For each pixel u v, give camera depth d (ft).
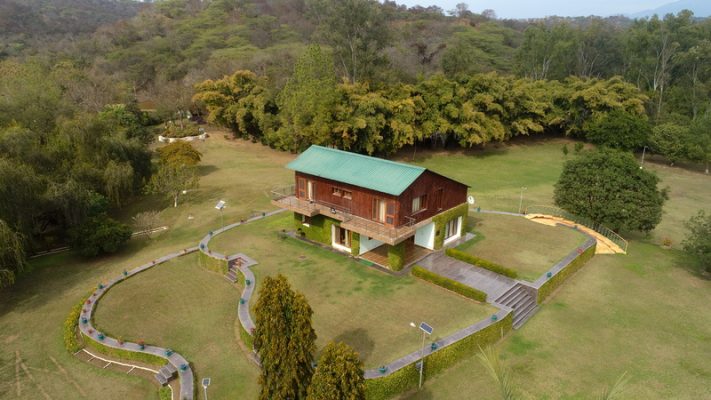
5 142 122.01
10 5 583.58
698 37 315.99
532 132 287.48
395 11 570.46
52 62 357.82
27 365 79.00
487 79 233.96
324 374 50.67
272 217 142.10
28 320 93.04
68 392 72.23
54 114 160.04
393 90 229.25
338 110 203.51
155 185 153.07
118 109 241.35
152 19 562.66
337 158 118.32
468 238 125.59
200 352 79.56
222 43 449.89
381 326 82.02
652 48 306.55
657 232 144.25
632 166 126.82
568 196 132.87
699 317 91.91
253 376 73.46
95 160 145.07
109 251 122.52
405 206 104.17
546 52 324.19
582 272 112.16
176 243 128.98
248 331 80.38
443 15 606.14
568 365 76.59
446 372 74.84
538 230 132.57
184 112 298.56
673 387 71.31
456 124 230.27
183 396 68.49
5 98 155.84
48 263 118.93
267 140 240.73
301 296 56.49
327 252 115.34
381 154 231.30
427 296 92.89
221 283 104.88
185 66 365.40
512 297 94.32
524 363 77.00
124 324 87.86
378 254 113.70
